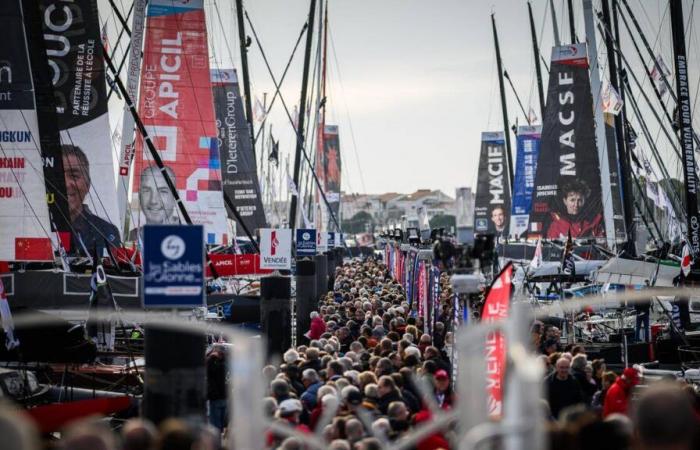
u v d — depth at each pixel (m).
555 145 77.62
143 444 13.45
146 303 20.30
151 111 65.00
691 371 37.25
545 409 21.11
